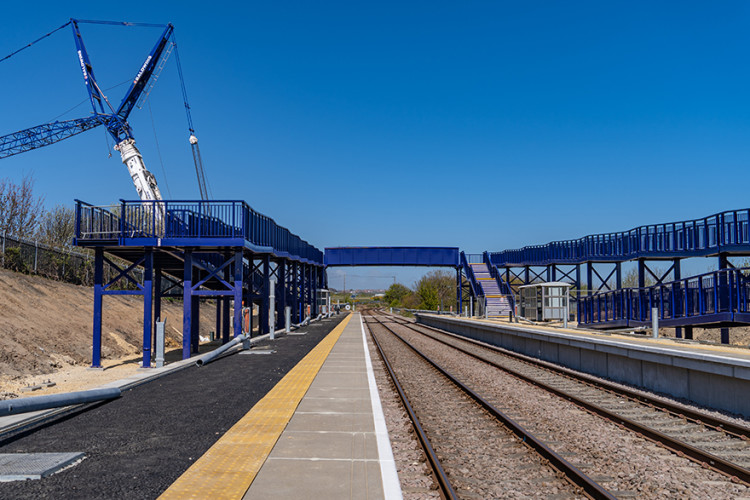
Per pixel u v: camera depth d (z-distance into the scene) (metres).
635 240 25.27
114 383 11.17
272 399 9.95
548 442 7.78
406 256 49.62
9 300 21.06
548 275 36.69
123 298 34.28
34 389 12.40
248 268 28.09
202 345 26.77
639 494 5.79
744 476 6.12
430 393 11.97
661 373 12.09
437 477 5.96
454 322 34.44
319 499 5.06
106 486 5.40
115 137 38.12
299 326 36.78
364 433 7.46
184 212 18.80
